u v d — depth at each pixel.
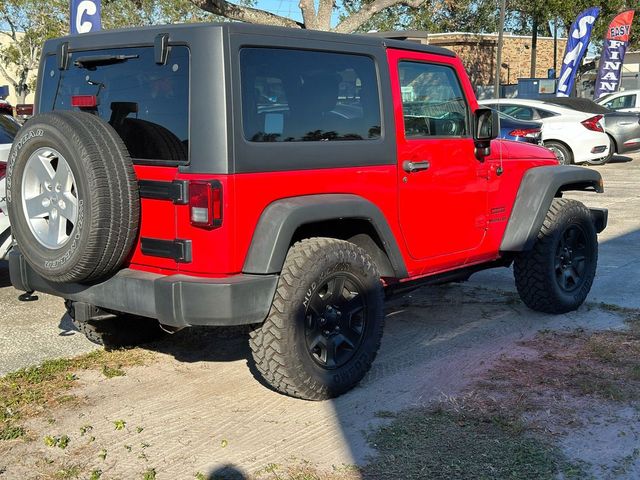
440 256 5.20
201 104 3.88
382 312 4.63
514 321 6.04
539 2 32.22
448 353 5.29
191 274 4.00
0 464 3.74
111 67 4.34
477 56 36.44
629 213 11.14
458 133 5.31
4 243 6.56
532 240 5.78
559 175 5.89
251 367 5.08
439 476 3.55
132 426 4.16
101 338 5.33
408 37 7.85
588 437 3.93
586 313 6.24
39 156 4.10
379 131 4.67
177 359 5.25
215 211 3.87
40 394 4.60
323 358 4.41
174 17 19.94
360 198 4.45
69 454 3.84
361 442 3.92
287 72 4.19
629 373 4.81
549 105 16.89
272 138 4.09
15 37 29.66
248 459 3.76
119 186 3.94
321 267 4.20
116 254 4.03
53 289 4.54
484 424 4.10
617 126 17.98
